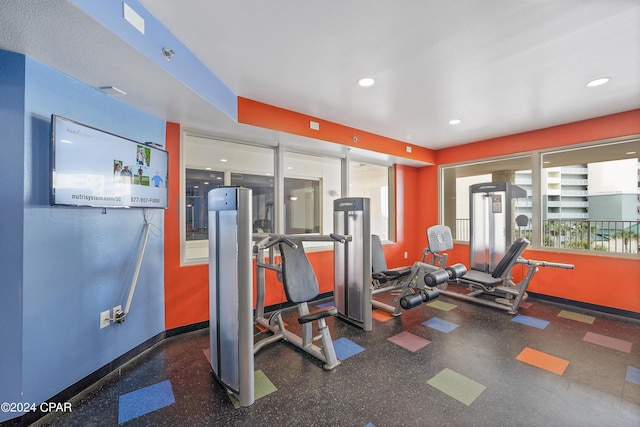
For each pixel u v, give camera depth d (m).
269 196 3.84
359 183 5.25
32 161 1.68
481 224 4.29
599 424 1.65
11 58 1.60
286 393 1.96
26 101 1.64
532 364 2.32
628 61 2.23
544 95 2.88
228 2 1.58
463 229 5.50
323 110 3.30
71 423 1.69
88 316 2.04
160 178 2.59
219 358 2.02
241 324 1.81
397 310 3.41
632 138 3.26
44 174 1.74
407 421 1.69
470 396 1.91
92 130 1.95
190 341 2.76
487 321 3.25
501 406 1.81
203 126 2.98
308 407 1.81
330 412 1.77
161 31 1.76
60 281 1.85
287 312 3.59
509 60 2.22
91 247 2.06
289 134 3.29
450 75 2.47
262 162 3.81
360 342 2.73
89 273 2.05
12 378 1.62
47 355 1.77
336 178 4.70
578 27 1.82
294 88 2.71
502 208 4.09
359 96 2.91
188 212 3.23
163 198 2.63
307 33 1.88
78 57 1.63
